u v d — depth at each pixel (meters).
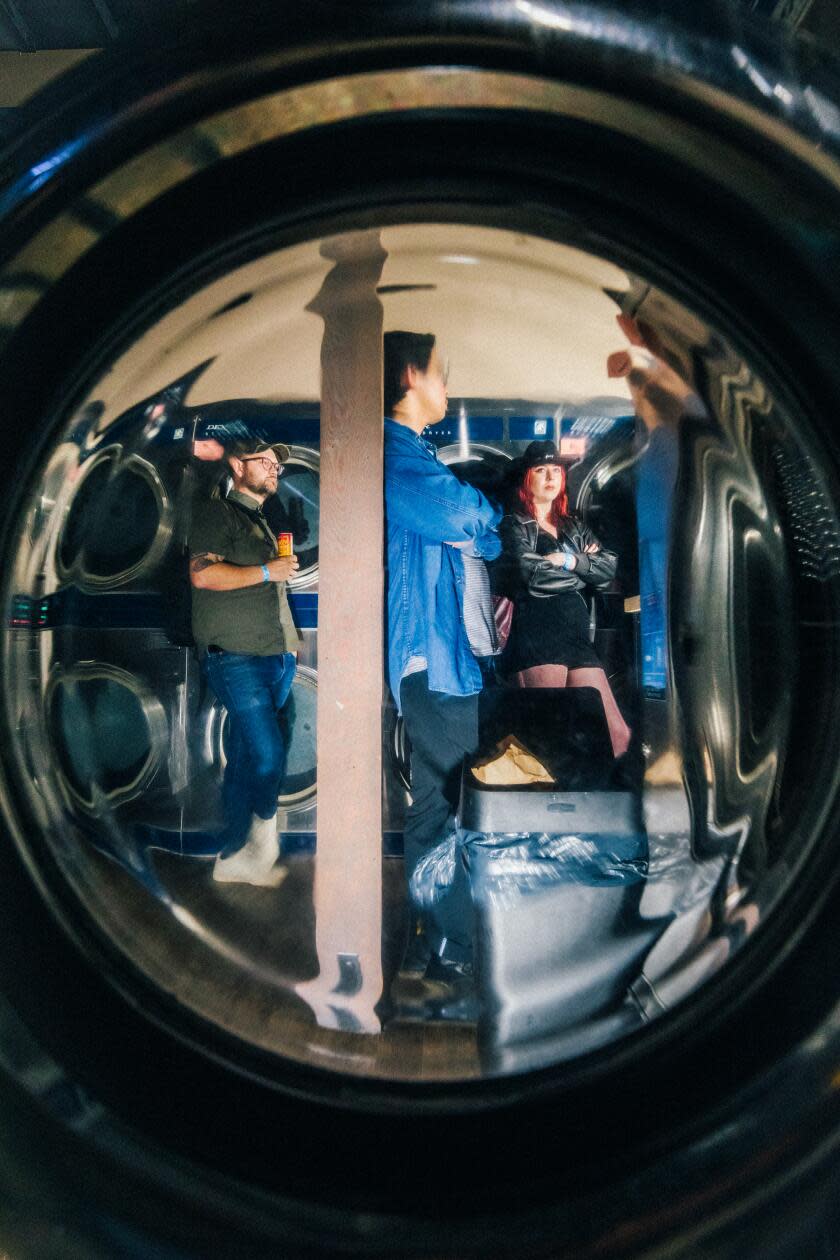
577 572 1.98
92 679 1.98
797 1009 0.88
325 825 1.85
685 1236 0.80
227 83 0.77
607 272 1.21
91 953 1.02
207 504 2.07
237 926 2.01
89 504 1.67
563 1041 1.64
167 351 1.32
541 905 1.82
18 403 0.90
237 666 2.12
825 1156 0.81
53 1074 0.84
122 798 2.04
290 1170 0.90
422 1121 0.95
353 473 1.78
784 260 0.86
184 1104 0.94
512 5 0.74
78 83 0.79
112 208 0.83
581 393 1.99
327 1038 1.69
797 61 0.76
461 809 1.89
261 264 1.13
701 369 1.43
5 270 0.81
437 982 1.80
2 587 1.04
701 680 1.76
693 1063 0.93
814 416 0.93
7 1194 0.80
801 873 1.01
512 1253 0.81
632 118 0.80
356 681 1.82
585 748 1.92
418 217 0.95
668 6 0.76
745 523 1.49
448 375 1.98
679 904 1.76
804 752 1.26
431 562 1.87
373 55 0.76
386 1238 0.82
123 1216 0.81
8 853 0.99
